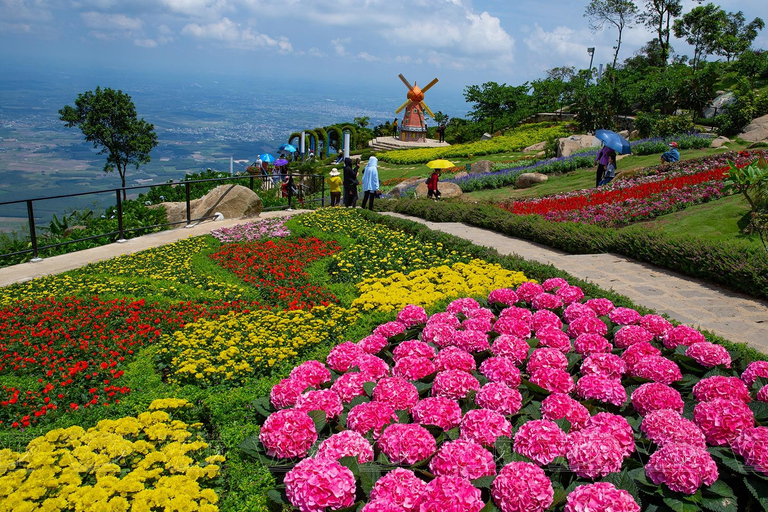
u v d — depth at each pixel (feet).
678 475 9.82
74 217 45.21
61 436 12.62
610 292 23.39
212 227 42.78
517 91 190.90
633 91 140.56
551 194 62.49
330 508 9.85
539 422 11.55
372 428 12.35
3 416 14.49
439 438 12.10
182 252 34.04
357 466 10.73
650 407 12.81
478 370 16.05
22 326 20.38
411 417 13.32
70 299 23.49
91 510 10.08
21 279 28.25
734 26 212.84
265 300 25.86
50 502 10.19
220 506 10.99
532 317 19.25
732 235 36.73
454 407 12.84
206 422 14.62
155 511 10.55
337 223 42.11
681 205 45.57
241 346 18.52
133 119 119.96
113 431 12.91
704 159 62.44
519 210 53.31
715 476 9.96
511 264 28.27
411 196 67.21
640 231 32.71
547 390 13.96
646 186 53.52
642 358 15.14
